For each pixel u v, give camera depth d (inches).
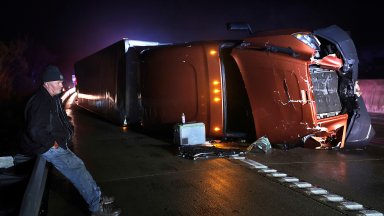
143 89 400.8
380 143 340.5
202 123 332.8
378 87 628.1
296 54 290.0
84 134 430.9
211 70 339.3
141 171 250.1
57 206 183.6
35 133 150.5
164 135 391.5
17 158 178.1
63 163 160.7
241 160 277.1
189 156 287.6
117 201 189.3
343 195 192.5
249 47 316.2
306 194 194.9
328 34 297.9
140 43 473.7
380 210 170.9
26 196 122.1
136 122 492.4
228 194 197.2
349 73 304.3
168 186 214.1
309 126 284.8
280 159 278.5
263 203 182.1
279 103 296.7
